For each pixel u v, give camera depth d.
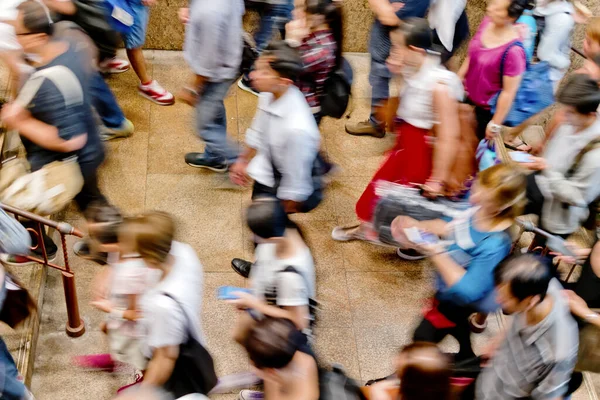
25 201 3.92
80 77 3.82
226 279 4.78
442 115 3.91
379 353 4.48
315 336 4.50
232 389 4.10
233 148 5.33
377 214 4.30
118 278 3.12
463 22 5.36
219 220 5.15
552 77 5.27
